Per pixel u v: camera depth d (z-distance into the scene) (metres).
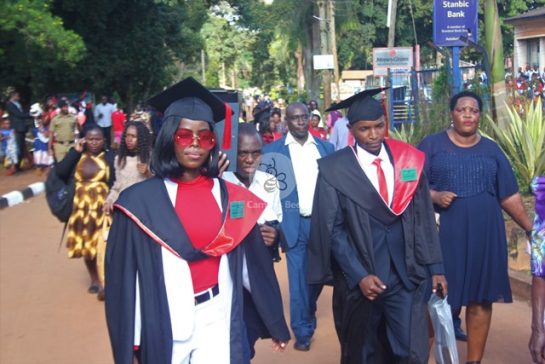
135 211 3.22
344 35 42.19
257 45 57.22
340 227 4.28
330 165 4.28
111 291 3.25
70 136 16.66
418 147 5.07
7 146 18.39
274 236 3.98
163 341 3.18
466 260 4.80
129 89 29.86
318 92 38.69
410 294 4.22
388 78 18.75
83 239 7.24
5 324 6.65
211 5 32.75
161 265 3.21
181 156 3.30
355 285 4.13
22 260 9.26
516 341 5.74
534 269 3.72
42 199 15.02
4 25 16.53
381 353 4.46
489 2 10.25
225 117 3.67
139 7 27.62
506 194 4.86
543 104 12.19
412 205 4.26
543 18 28.62
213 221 3.32
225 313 3.35
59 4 25.11
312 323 5.87
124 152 6.84
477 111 4.85
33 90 25.30
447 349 4.47
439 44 12.36
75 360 5.71
